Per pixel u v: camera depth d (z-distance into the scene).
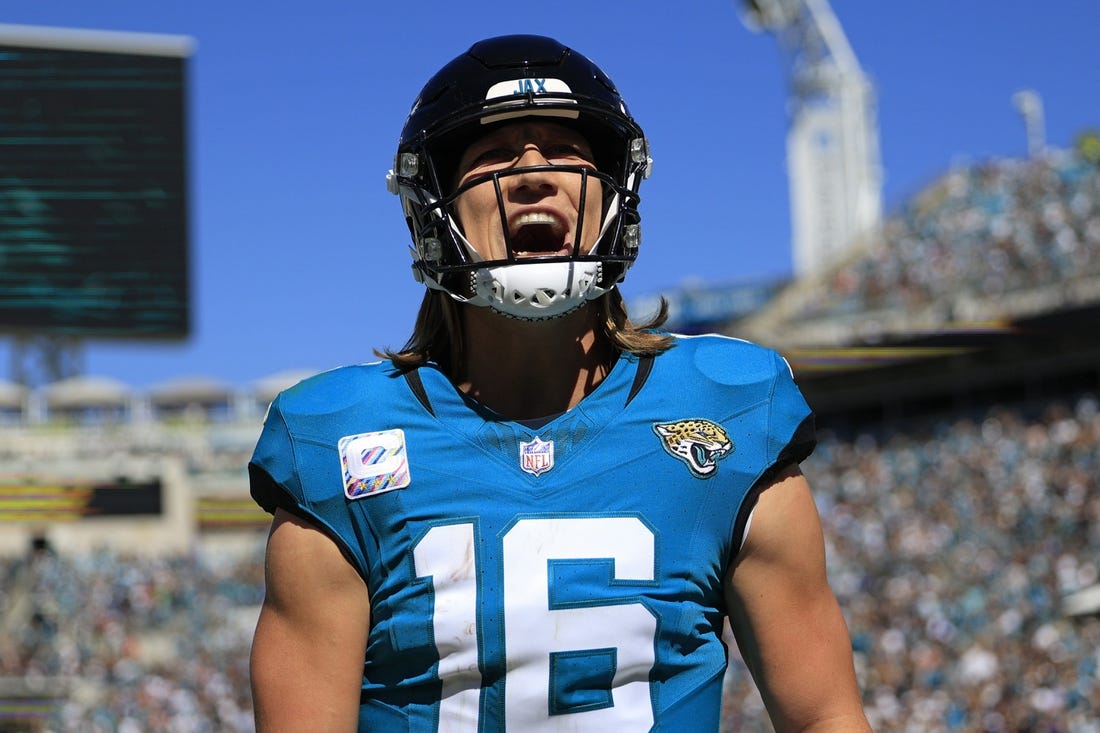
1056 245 25.91
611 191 1.95
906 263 28.70
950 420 25.72
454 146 1.96
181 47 18.14
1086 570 16.58
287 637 1.83
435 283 1.94
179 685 19.77
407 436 1.85
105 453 24.20
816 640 1.87
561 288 1.81
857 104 42.22
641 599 1.78
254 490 1.90
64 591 22.73
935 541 19.23
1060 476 19.81
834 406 27.09
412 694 1.80
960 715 14.14
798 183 42.28
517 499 1.80
